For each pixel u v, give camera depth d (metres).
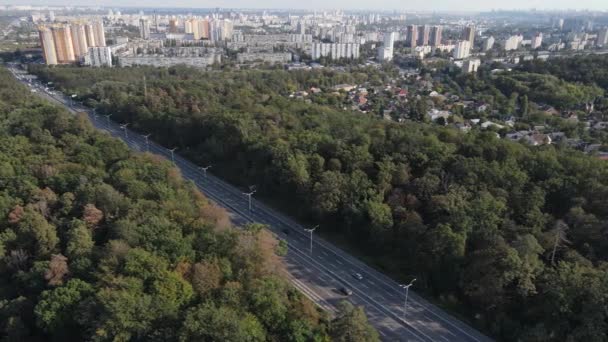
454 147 147.88
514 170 129.12
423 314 99.69
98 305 78.12
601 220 107.00
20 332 81.94
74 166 132.00
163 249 91.12
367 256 122.56
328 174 133.38
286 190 149.25
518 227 107.31
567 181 123.38
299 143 157.00
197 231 101.50
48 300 81.50
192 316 75.19
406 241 113.81
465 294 99.50
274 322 82.25
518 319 91.69
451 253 101.88
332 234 133.62
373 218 118.75
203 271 85.50
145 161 142.25
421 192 124.75
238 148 177.62
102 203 109.50
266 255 96.12
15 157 138.25
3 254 97.31
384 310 100.81
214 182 172.75
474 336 92.94
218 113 199.12
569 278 86.12
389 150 148.50
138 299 77.62
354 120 195.50
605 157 177.00
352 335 79.06
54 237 99.44
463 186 123.00
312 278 112.19
